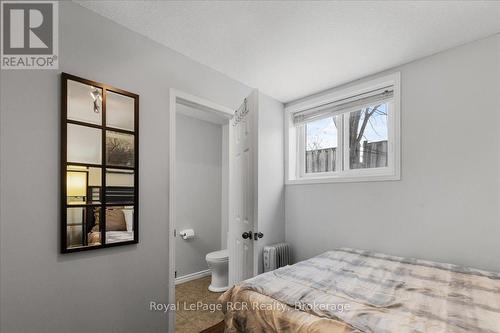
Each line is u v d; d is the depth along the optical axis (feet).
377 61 7.38
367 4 5.13
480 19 5.55
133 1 5.04
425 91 7.08
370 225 7.91
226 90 8.18
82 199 4.92
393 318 3.65
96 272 5.10
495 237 5.94
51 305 4.53
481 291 4.63
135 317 5.63
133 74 5.92
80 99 4.99
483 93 6.22
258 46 6.66
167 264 6.26
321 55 7.08
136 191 5.73
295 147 10.55
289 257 9.70
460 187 6.44
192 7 5.23
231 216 8.61
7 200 4.17
